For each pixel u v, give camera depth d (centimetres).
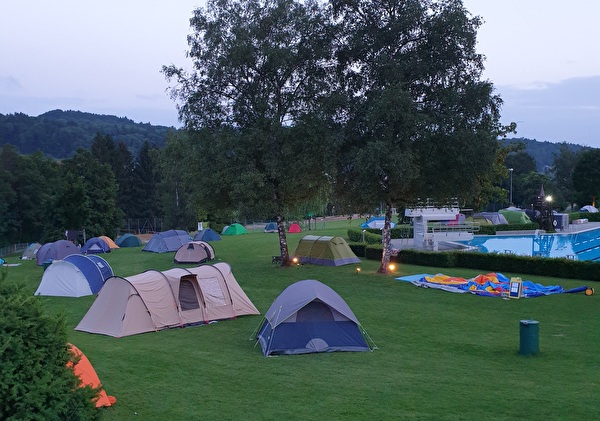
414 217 3856
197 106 2883
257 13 2831
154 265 3466
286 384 1132
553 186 9906
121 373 1219
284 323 1401
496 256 2761
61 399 637
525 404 991
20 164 6819
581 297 2080
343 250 3152
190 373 1217
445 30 2464
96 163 6097
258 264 3238
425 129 2431
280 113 2856
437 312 1877
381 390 1084
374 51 2589
